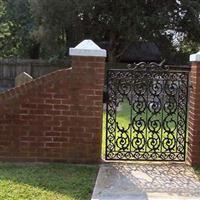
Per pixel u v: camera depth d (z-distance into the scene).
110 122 7.27
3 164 6.83
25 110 6.91
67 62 26.20
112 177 6.27
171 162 7.16
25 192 5.40
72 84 6.86
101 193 5.56
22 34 32.75
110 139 7.26
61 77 6.85
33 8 26.44
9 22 31.80
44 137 6.94
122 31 25.39
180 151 7.23
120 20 24.77
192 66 7.04
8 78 26.09
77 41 26.55
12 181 5.84
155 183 6.05
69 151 6.95
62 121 6.91
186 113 7.16
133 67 7.27
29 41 33.53
